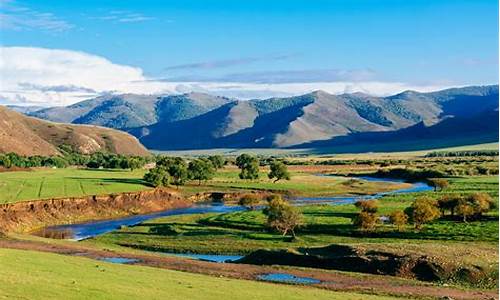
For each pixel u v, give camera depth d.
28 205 139.12
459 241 95.81
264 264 81.81
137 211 158.75
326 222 114.94
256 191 197.62
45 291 45.00
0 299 41.12
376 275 71.75
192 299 48.19
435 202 120.19
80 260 68.88
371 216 105.06
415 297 59.91
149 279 56.75
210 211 160.50
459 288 65.00
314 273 72.62
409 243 90.44
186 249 97.38
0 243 91.06
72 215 144.75
